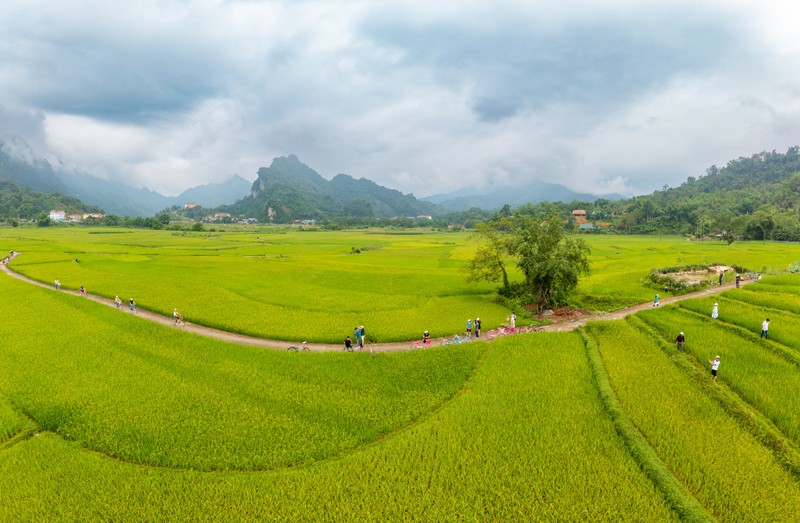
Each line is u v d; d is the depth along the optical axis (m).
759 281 62.03
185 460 25.34
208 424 29.09
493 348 42.12
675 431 26.77
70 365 38.91
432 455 25.69
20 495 22.92
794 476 22.81
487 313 58.12
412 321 54.53
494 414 29.80
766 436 25.95
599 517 20.52
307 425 29.06
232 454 25.97
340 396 33.16
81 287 73.19
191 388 34.34
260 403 32.09
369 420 29.73
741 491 21.86
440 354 40.66
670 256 109.56
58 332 48.31
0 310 58.38
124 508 21.89
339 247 165.38
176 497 22.53
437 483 23.30
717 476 22.84
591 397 31.98
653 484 22.61
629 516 20.56
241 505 21.91
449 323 53.53
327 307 62.34
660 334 43.50
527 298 62.94
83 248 138.25
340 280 84.00
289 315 57.59
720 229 178.88
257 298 68.31
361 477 23.91
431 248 161.00
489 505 21.44
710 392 31.41
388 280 83.44
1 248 127.94
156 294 69.69
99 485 23.58
